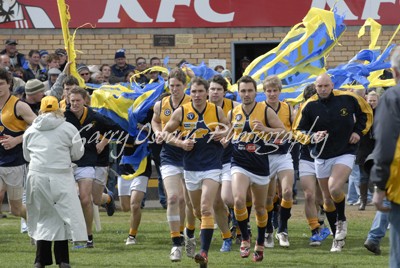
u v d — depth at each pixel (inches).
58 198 1264.8
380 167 852.0
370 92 1919.3
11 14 2532.0
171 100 1475.1
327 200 1529.3
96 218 1771.7
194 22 2554.1
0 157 1483.8
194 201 1364.4
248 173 1386.6
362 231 1758.1
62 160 1274.6
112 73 2341.3
